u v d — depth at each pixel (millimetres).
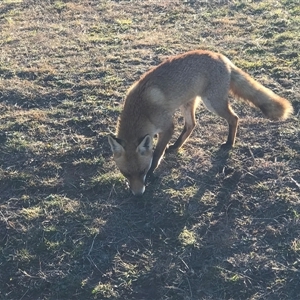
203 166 1975
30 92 2551
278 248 1586
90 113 2348
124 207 1807
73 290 1514
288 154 1990
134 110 1874
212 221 1710
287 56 2762
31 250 1650
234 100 2398
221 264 1547
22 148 2113
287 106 2037
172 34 3201
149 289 1500
